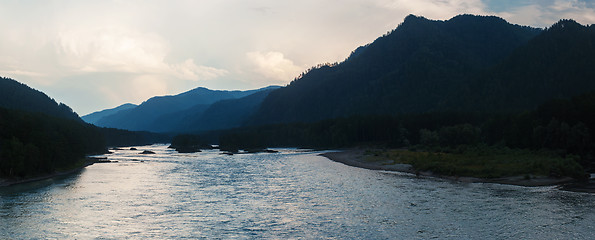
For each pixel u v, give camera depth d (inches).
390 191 2642.7
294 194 2605.8
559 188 2662.4
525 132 5295.3
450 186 2844.5
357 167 4498.0
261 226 1800.0
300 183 3127.5
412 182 3080.7
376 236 1605.6
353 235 1627.7
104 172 4259.4
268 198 2475.4
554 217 1834.4
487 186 2817.4
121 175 3917.3
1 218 1956.2
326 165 4825.3
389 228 1717.5
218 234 1680.6
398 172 3887.8
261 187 2945.4
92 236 1656.0
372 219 1878.7
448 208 2074.3
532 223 1737.2
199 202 2369.6
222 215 2022.6
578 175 3006.9
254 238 1616.6
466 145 6289.4
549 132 4699.8
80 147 5206.7
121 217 1988.2
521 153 4598.9
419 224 1768.0
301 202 2326.5
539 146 4867.1
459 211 1998.0
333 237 1609.3
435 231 1653.5
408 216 1916.8
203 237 1640.0
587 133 4478.3
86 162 5625.0
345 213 2015.3
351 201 2321.6
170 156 7440.9
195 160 6151.6
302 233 1675.7
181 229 1761.8
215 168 4628.4
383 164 4549.7
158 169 4579.2
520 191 2576.3
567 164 3179.1
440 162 3804.1
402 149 7701.8
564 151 4431.6
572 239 1507.1
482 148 5447.8
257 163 5305.1
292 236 1636.3
